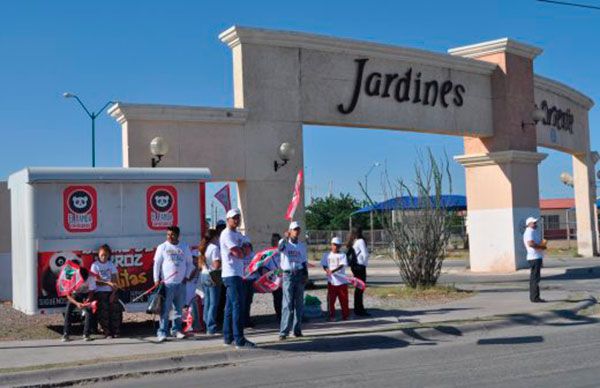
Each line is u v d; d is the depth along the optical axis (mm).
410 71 22812
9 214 19500
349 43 21078
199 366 10461
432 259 19172
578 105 33438
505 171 25781
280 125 19844
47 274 12438
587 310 15578
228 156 19000
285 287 11969
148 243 13141
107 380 9758
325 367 10180
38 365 10023
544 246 16344
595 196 37031
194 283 13102
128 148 17609
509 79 25531
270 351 11305
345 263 14500
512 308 15281
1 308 17203
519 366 9695
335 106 20938
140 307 13000
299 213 19891
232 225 11406
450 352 11094
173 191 13391
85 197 12773
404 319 14094
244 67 19406
